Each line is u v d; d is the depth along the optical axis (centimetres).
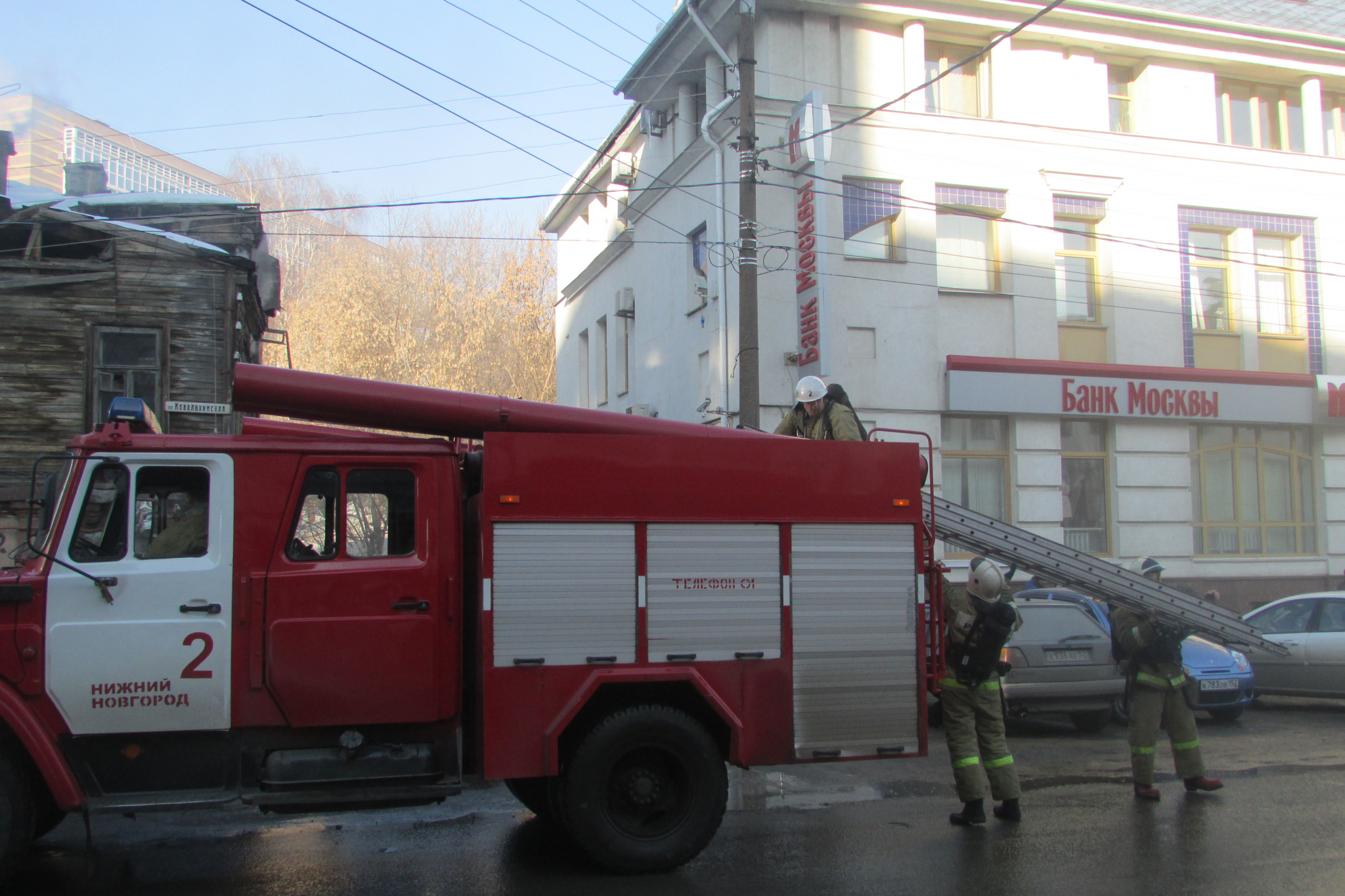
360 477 577
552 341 3384
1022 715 1069
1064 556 742
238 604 544
